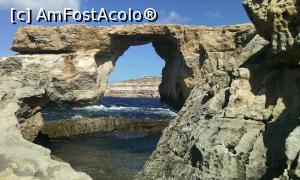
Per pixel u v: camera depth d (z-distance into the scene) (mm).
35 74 35281
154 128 47375
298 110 12992
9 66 75500
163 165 18031
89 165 27578
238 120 14703
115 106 99062
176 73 89438
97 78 95438
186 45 82562
